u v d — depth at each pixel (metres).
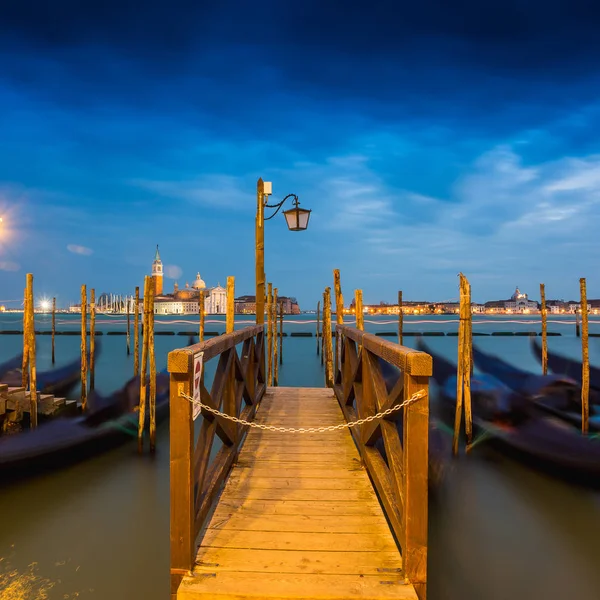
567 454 9.03
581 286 11.14
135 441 9.93
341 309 8.64
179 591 2.60
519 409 11.74
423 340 46.69
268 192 8.80
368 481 4.29
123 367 22.25
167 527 6.13
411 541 2.68
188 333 53.03
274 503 3.81
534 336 48.34
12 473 8.01
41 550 5.58
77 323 80.25
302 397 8.27
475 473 8.37
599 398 12.73
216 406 3.55
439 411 12.20
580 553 5.72
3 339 42.94
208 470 4.02
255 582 2.69
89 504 6.89
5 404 10.02
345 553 3.04
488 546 5.97
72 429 9.99
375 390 3.86
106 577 5.00
